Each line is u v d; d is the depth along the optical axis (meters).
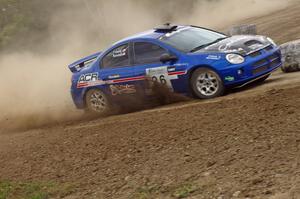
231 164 13.12
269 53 22.05
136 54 24.05
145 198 12.73
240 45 21.77
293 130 14.04
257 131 14.77
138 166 15.03
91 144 18.61
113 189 13.96
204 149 14.66
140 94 24.14
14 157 19.81
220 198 11.55
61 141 20.39
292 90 18.50
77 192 14.55
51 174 16.61
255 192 11.34
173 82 22.83
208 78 21.75
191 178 13.06
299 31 41.56
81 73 26.28
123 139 18.00
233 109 17.91
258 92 20.27
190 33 23.89
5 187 16.19
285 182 11.34
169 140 16.34
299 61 24.34
